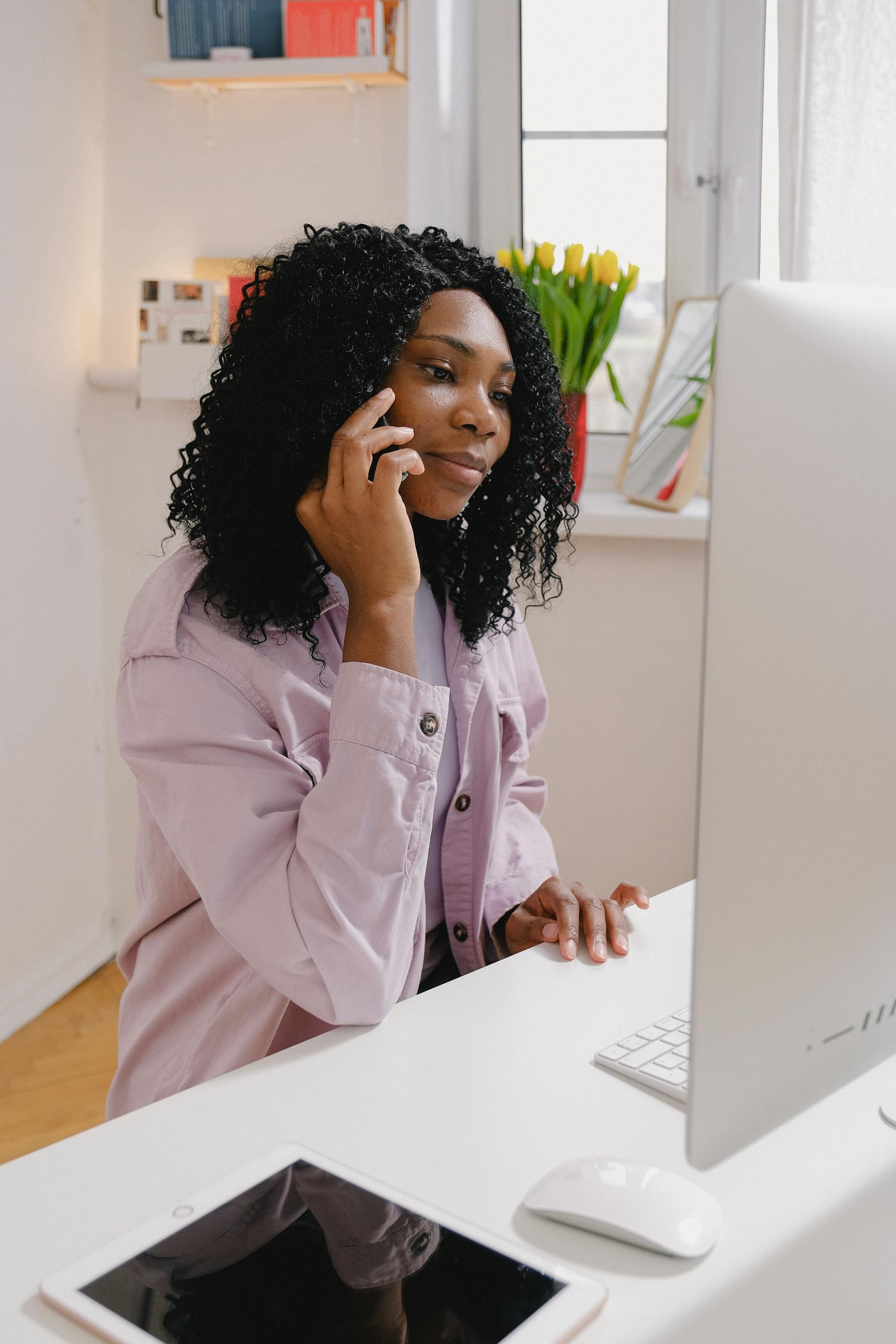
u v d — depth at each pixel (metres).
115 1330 0.60
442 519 1.19
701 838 0.54
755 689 0.55
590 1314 0.61
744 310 0.53
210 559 1.12
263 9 2.37
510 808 1.40
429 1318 0.61
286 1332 0.59
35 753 2.49
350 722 0.98
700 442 2.31
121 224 2.58
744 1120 0.58
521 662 1.48
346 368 1.08
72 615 2.59
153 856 1.14
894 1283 0.66
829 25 2.04
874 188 2.07
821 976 0.61
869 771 0.61
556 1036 0.94
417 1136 0.80
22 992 2.46
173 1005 1.11
